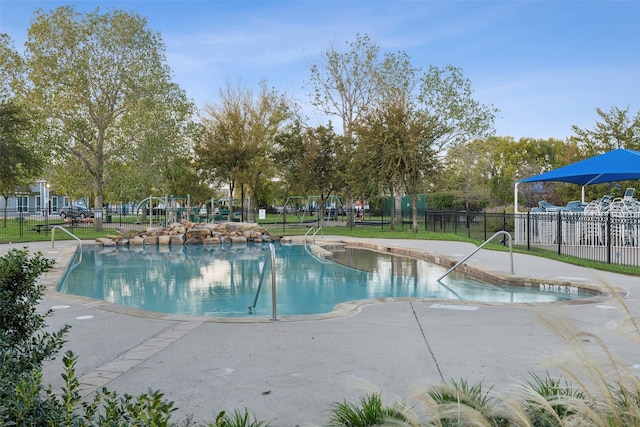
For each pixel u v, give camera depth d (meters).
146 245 20.81
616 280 9.41
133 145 27.11
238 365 4.27
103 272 12.80
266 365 4.27
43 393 3.51
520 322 5.91
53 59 23.97
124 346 4.92
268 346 4.89
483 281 10.88
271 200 52.03
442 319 6.11
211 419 3.11
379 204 47.69
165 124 27.97
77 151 26.53
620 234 16.00
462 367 4.14
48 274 10.57
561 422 1.98
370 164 25.47
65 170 29.27
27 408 1.89
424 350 4.70
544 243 17.97
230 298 9.23
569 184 26.34
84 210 45.56
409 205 45.12
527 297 8.81
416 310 6.68
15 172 25.09
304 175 29.17
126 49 25.88
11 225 31.91
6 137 23.28
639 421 1.88
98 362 4.38
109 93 26.25
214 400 3.45
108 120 26.12
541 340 5.04
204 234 22.05
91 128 26.11
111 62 25.72
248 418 3.11
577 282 9.14
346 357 4.48
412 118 26.14
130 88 26.08
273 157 32.28
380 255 16.62
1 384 2.08
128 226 30.94
